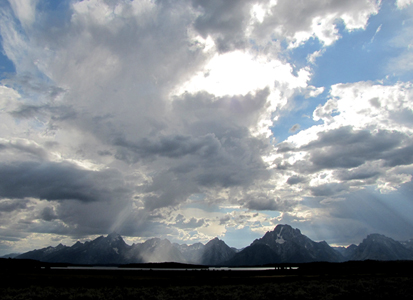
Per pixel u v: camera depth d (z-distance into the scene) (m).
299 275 120.31
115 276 110.50
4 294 62.16
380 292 62.47
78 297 59.12
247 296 60.72
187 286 79.88
